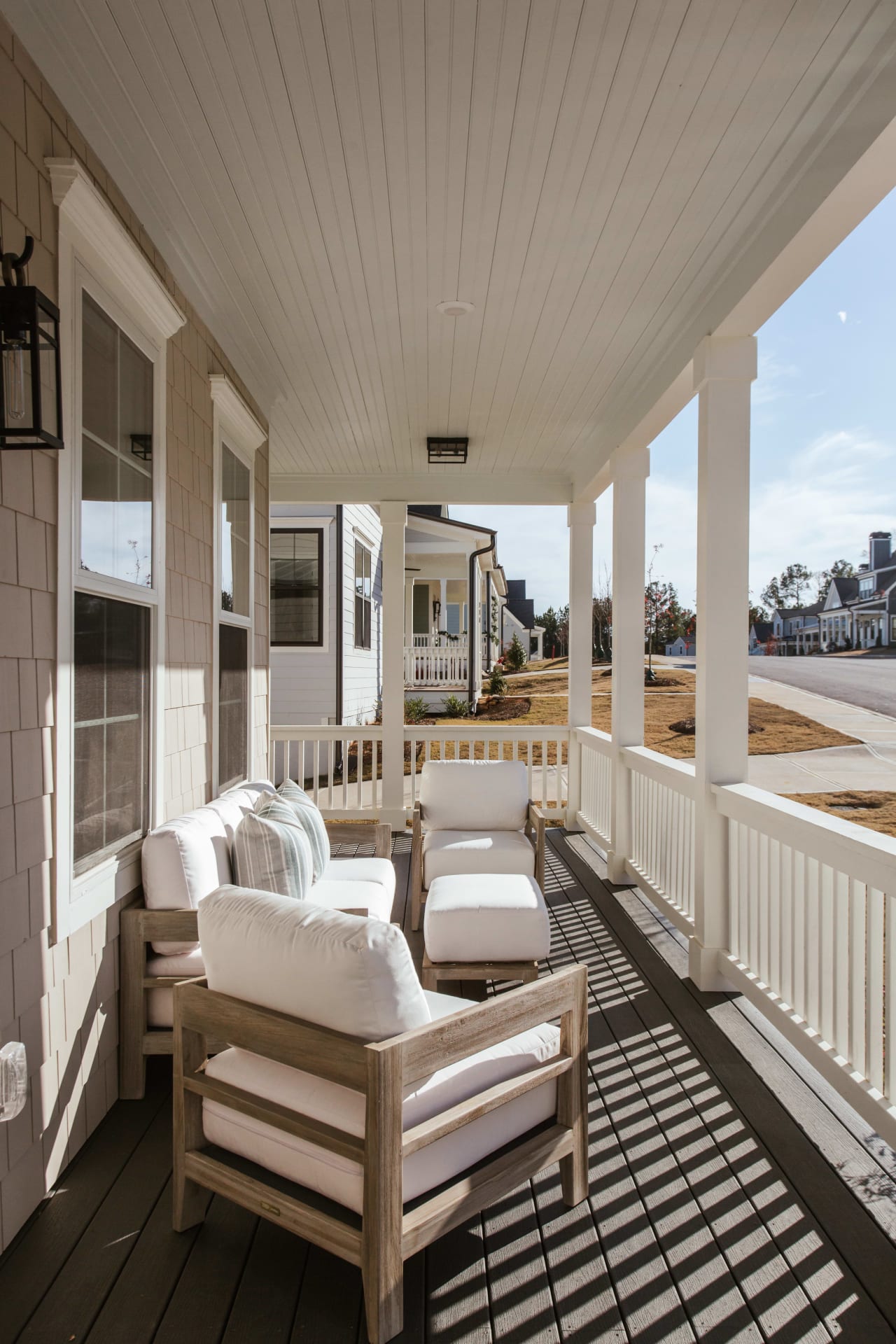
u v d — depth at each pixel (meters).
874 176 2.29
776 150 2.58
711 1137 2.47
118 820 2.72
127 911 2.66
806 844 2.84
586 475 6.59
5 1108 1.78
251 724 4.89
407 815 7.23
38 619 2.10
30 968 2.06
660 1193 2.20
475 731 7.36
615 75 2.25
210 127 2.49
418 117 2.45
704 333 3.66
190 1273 1.89
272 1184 1.84
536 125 2.48
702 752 3.67
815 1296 1.83
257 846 2.96
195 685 3.62
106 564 2.61
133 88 2.31
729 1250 1.97
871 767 8.16
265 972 1.85
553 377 4.75
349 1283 1.86
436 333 4.12
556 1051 2.14
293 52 2.17
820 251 2.75
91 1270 1.89
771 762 8.41
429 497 7.20
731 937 3.58
